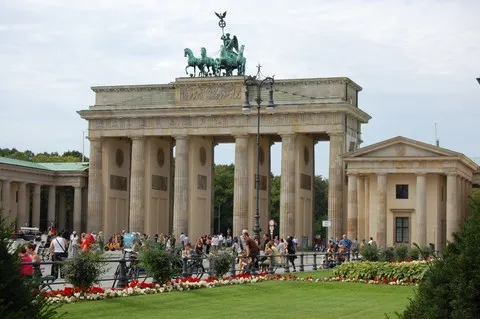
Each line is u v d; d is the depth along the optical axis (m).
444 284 28.05
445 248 28.81
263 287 78.12
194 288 73.31
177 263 73.69
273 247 113.19
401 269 85.62
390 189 178.62
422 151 173.88
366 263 87.94
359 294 75.38
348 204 180.62
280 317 56.69
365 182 181.50
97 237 181.62
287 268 102.31
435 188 177.00
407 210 176.88
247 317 56.50
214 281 77.12
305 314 58.62
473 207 28.67
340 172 197.75
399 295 74.50
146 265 71.25
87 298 60.69
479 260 27.59
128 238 156.75
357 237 180.38
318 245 199.00
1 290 25.56
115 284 81.06
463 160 176.00
